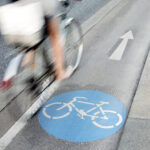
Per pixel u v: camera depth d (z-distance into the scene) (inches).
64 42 181.9
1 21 136.2
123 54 232.4
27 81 151.1
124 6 381.1
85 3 399.2
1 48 262.4
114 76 198.2
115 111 157.5
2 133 149.9
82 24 315.6
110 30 292.4
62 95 178.4
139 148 125.8
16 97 151.4
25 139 143.3
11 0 143.3
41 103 163.8
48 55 162.1
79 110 161.5
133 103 160.7
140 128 139.0
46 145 137.5
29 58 149.7
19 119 156.0
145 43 251.6
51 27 154.0
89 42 264.8
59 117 157.0
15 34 136.7
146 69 199.8
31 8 137.2
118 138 136.6
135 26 298.4
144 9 360.2
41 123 153.8
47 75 164.6
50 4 149.2
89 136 140.1
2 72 214.7
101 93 177.8
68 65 194.1
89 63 221.1
